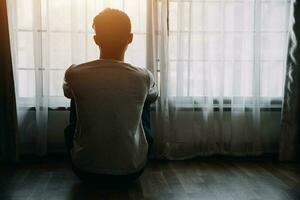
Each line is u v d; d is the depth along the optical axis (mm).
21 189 2041
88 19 2631
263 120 2830
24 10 2604
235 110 2754
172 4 2670
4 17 2477
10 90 2529
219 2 2662
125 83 1987
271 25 2730
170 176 2309
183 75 2711
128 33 2102
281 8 2723
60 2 2619
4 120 2582
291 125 2701
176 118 2723
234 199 1904
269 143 2846
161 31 2650
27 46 2627
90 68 2010
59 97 2719
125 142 1988
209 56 2707
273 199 1908
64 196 1930
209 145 2781
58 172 2385
